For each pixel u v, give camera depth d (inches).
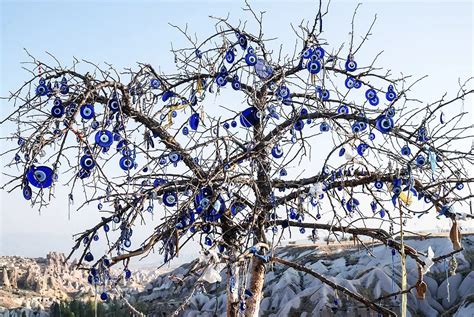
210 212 184.1
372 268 1889.8
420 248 1903.3
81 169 174.9
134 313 177.2
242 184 187.3
